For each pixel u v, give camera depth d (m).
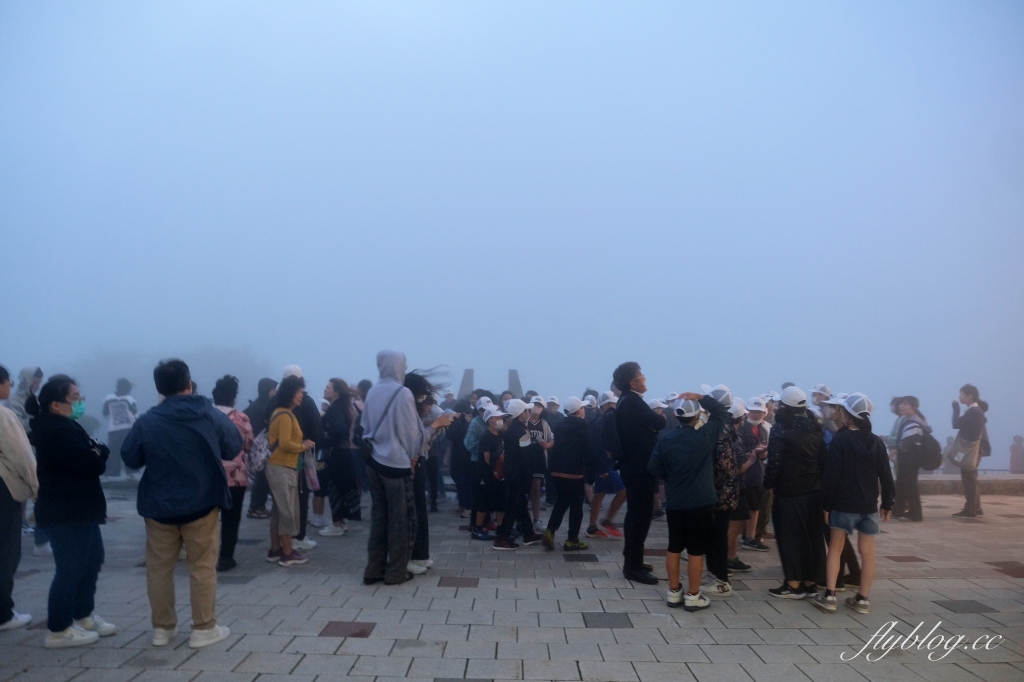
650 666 4.84
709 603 6.29
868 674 4.74
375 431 6.92
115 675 4.56
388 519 6.96
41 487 5.02
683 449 6.14
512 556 8.41
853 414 6.10
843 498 6.09
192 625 5.14
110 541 8.80
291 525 7.67
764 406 8.45
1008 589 6.91
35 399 5.21
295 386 7.75
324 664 4.78
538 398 9.51
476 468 9.77
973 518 11.24
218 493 5.11
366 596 6.49
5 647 5.05
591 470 8.89
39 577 7.16
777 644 5.30
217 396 7.78
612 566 7.88
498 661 4.88
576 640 5.34
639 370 7.56
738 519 7.56
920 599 6.55
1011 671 4.81
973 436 11.32
